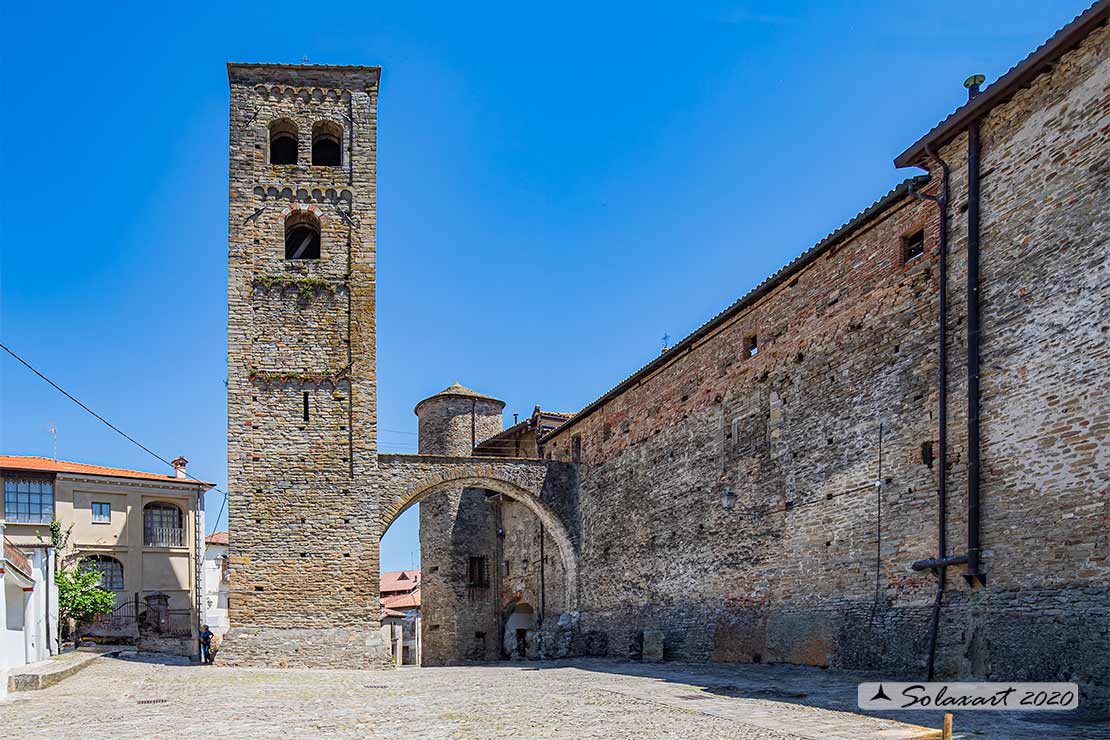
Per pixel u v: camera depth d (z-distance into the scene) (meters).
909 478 19.61
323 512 33.78
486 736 12.88
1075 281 15.35
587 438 39.59
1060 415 15.43
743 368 27.48
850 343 22.23
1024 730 11.99
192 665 31.36
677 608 30.59
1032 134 16.61
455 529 46.66
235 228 34.88
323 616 32.91
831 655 21.78
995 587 16.55
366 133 36.50
